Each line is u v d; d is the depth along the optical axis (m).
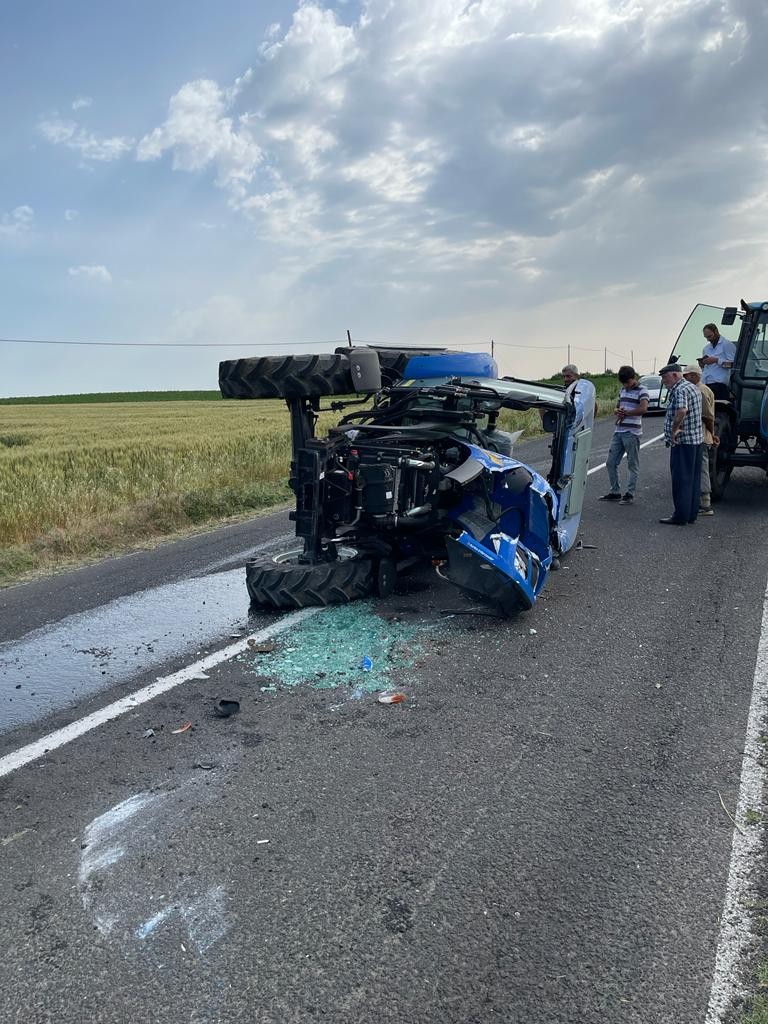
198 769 3.63
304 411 6.02
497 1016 2.22
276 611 6.02
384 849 2.98
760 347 9.98
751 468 13.41
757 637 5.15
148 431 28.48
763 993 2.28
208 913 2.67
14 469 15.13
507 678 4.59
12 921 2.66
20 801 3.42
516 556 5.47
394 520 5.58
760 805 3.22
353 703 4.30
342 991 2.32
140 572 7.59
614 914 2.62
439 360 6.92
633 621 5.55
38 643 5.55
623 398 10.16
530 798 3.31
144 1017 2.26
